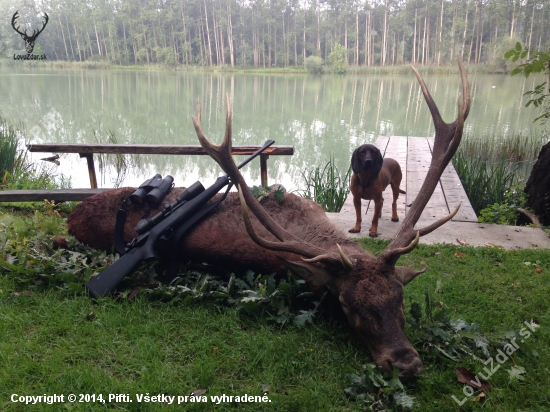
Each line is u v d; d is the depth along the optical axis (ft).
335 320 10.48
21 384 8.38
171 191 12.88
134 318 10.42
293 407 8.04
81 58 171.22
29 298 11.08
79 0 165.27
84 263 12.08
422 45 199.82
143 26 172.45
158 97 76.43
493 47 156.35
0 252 12.79
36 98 69.15
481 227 18.90
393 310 8.83
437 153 11.53
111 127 50.08
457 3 186.09
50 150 21.16
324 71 171.94
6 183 24.61
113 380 8.43
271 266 11.39
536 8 158.71
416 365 8.38
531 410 8.13
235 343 9.83
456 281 13.24
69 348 9.39
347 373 8.81
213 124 53.83
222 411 7.97
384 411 7.89
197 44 187.21
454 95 85.40
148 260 11.44
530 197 20.75
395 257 9.27
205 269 12.26
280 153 20.25
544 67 17.11
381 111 66.33
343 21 198.70
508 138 40.75
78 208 13.21
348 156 39.75
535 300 12.03
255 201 11.14
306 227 11.60
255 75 151.84
